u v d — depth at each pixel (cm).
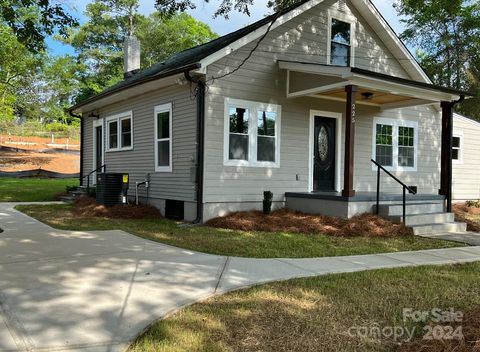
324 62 1183
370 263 629
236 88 1017
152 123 1187
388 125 1327
